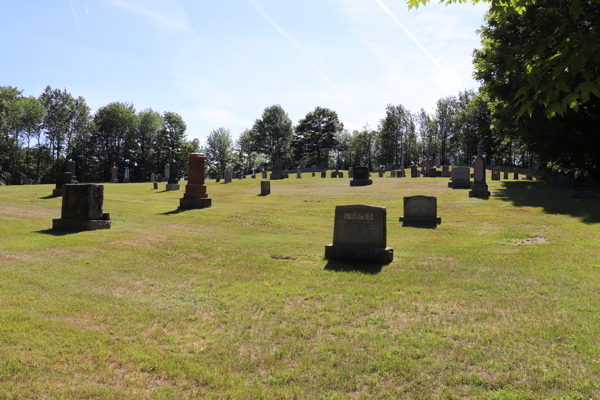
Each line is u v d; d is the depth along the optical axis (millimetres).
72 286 7918
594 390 4078
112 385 4375
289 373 4656
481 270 9266
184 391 4297
